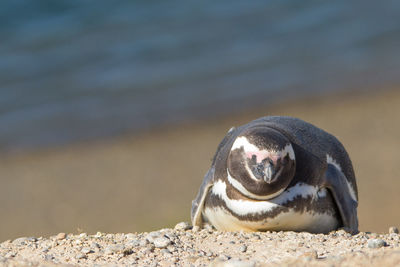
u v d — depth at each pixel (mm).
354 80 69500
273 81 71375
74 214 42719
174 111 65250
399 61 73875
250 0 97062
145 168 51406
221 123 61406
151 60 77125
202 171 49531
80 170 52500
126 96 68812
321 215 20219
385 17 87688
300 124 21062
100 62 76438
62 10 90375
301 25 86812
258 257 17344
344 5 93688
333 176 20359
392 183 42375
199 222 21531
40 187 49344
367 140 51250
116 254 18016
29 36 84000
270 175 18266
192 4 94812
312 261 15547
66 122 63719
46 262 16844
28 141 60281
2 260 16609
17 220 42688
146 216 40344
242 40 83000
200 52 78188
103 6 92375
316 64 74625
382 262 14891
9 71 75250
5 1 89625
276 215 19328
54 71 74500
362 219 37062
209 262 17156
